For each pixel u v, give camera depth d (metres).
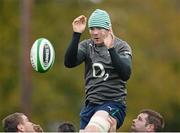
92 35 28.72
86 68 29.56
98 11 28.81
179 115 101.56
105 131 28.39
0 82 97.50
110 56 28.45
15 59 98.25
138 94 96.44
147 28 98.25
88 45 29.59
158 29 99.94
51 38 98.75
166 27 100.25
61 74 97.75
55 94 96.81
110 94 29.02
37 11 100.88
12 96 95.31
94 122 28.36
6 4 99.94
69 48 29.03
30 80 86.75
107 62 29.08
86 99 29.39
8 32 98.94
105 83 29.06
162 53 99.69
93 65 29.23
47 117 95.94
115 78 29.08
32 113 95.44
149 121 34.25
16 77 97.81
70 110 97.31
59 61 98.50
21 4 90.56
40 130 32.31
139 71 96.12
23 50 86.50
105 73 29.08
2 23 99.56
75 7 101.56
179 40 100.19
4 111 95.56
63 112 96.62
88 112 29.27
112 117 28.84
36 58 29.38
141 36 97.62
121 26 95.94
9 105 95.31
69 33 99.56
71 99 97.88
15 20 99.44
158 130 34.34
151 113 34.50
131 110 95.44
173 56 100.19
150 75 97.50
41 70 29.45
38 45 29.48
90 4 100.75
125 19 97.00
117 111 28.97
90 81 29.33
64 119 96.56
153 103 97.38
